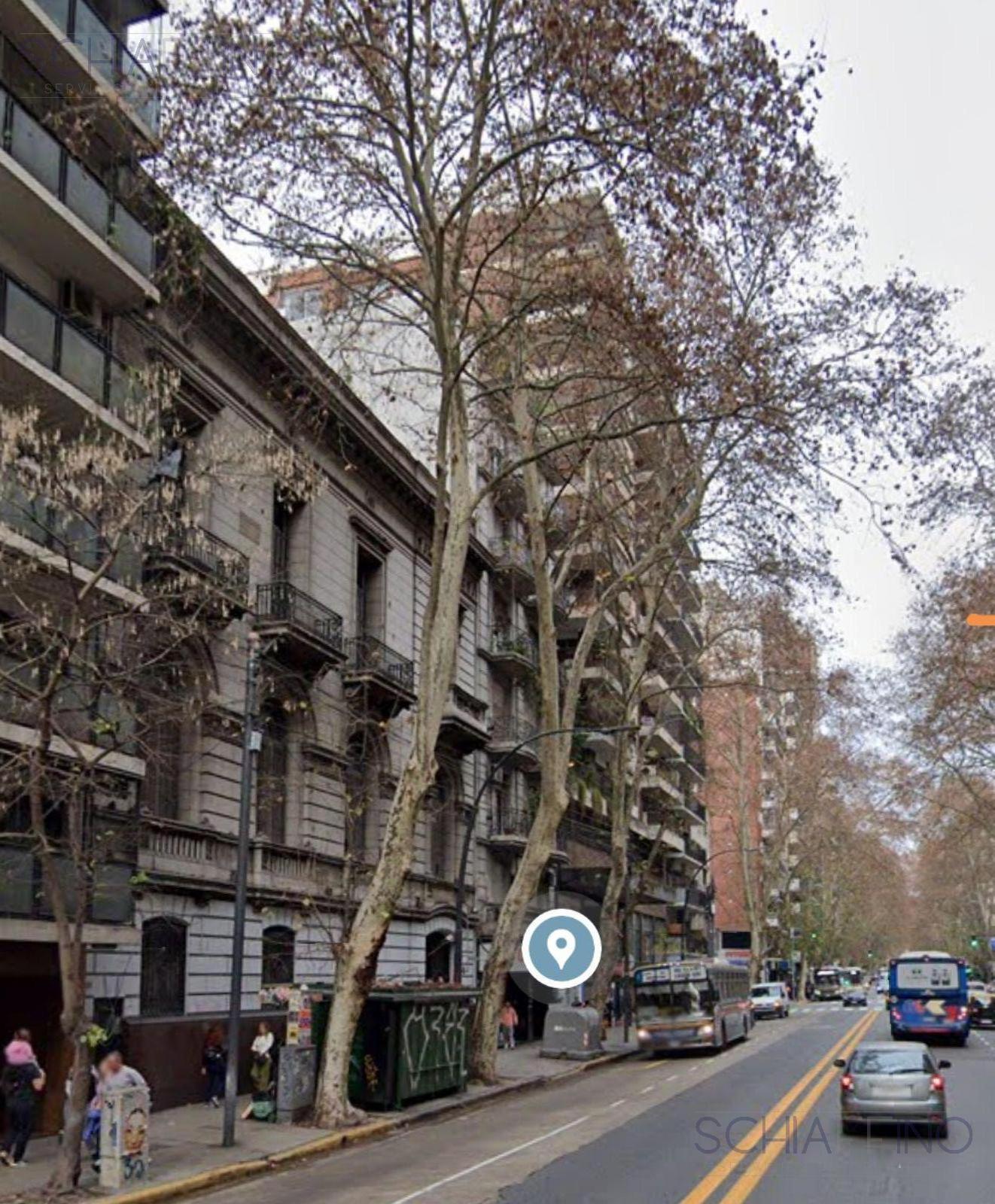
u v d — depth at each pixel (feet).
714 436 105.91
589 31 62.18
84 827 63.77
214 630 79.61
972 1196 45.21
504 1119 75.87
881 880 356.18
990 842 255.50
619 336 78.69
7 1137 61.26
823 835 285.64
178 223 74.38
